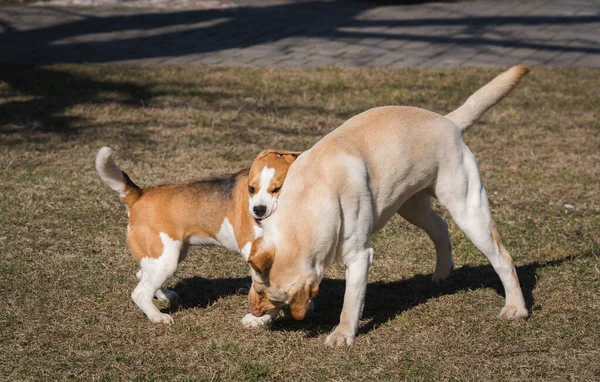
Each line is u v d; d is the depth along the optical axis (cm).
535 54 1215
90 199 675
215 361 421
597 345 430
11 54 1209
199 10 1528
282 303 417
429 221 510
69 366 414
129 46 1267
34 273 530
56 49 1244
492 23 1409
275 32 1361
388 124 438
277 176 439
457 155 454
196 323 469
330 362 417
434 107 965
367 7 1553
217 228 461
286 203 412
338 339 435
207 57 1203
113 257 562
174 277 541
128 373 407
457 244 596
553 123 916
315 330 462
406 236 607
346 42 1293
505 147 838
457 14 1482
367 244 433
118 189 461
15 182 710
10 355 424
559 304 486
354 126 438
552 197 690
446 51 1234
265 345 439
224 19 1454
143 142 836
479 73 1111
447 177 454
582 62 1175
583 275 527
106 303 492
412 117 446
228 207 457
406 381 396
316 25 1405
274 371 409
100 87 1038
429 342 439
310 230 407
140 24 1417
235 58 1198
